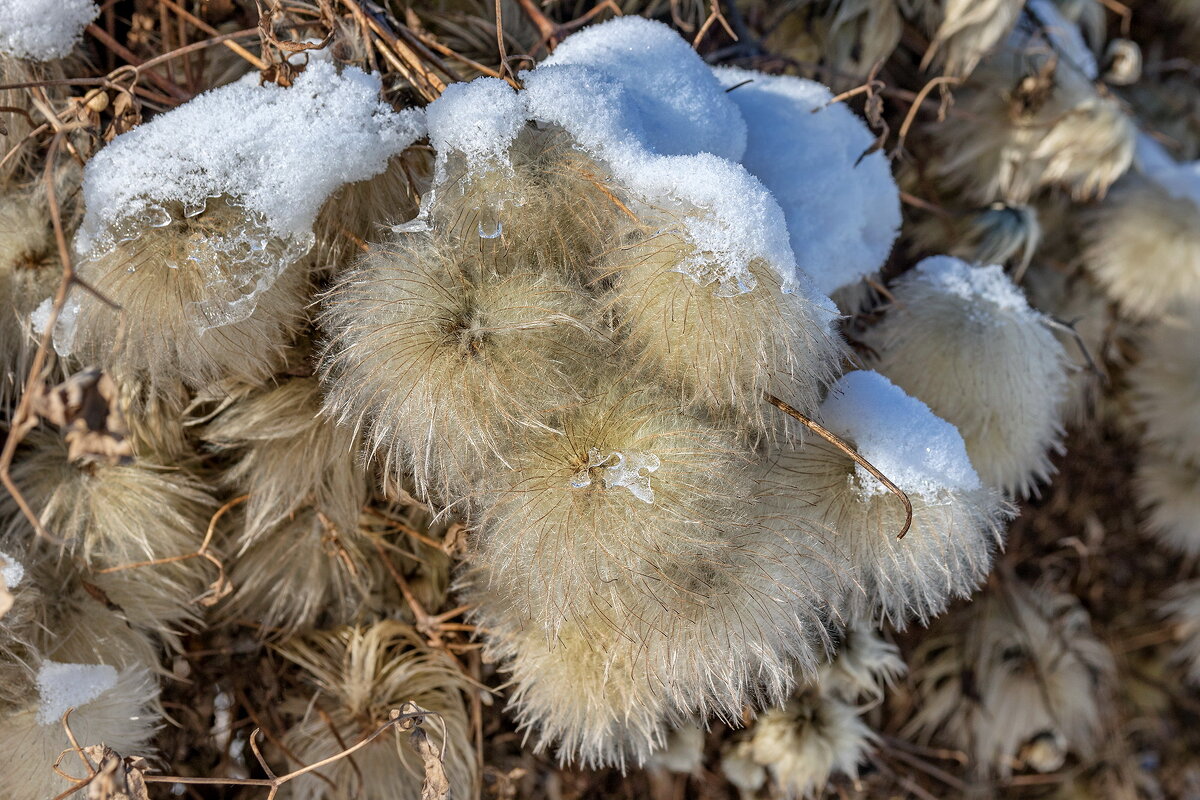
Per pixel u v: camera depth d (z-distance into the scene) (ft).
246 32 1.44
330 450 1.51
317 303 1.44
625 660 1.43
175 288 1.39
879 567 1.46
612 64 1.46
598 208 1.38
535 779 1.68
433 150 1.43
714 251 1.36
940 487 1.45
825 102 1.57
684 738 1.66
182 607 1.55
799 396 1.41
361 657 1.58
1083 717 1.95
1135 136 1.88
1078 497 2.04
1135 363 2.08
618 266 1.38
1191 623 2.14
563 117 1.39
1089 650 2.01
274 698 1.60
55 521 1.50
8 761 1.43
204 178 1.37
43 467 1.51
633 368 1.37
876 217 1.59
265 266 1.39
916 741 1.88
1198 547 2.09
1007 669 1.89
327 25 1.46
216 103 1.39
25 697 1.44
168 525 1.52
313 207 1.39
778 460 1.44
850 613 1.51
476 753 1.63
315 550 1.56
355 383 1.40
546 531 1.37
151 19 1.56
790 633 1.44
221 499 1.56
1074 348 1.92
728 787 1.73
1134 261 1.91
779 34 1.81
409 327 1.36
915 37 1.81
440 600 1.61
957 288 1.61
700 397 1.38
